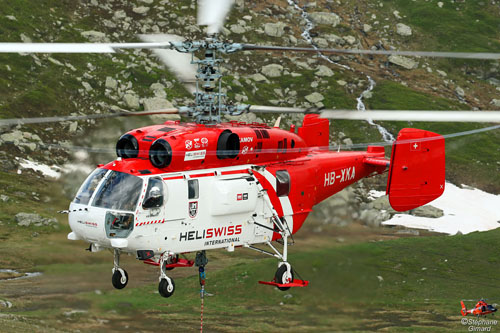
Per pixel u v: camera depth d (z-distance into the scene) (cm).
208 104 9025
